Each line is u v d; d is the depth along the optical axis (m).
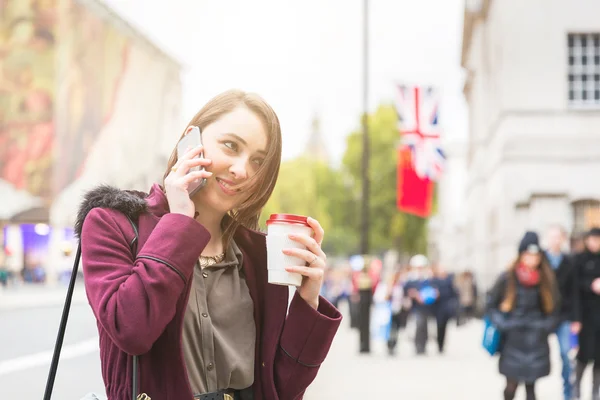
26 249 42.44
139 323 1.72
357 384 10.64
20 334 14.53
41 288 38.59
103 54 45.41
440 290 16.61
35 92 41.06
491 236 33.41
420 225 58.69
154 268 1.75
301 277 1.95
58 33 41.31
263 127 1.94
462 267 57.44
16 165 40.69
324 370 12.73
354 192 67.50
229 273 2.02
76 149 43.19
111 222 1.88
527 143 27.98
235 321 1.98
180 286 1.77
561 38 28.12
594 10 28.03
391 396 9.40
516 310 7.09
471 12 40.12
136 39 48.97
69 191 42.50
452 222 79.62
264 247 2.04
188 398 1.80
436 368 13.24
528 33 28.22
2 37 40.84
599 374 8.51
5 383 8.95
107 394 1.89
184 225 1.79
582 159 27.77
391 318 16.27
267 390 2.00
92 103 44.78
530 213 25.14
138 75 49.81
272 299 2.02
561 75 28.03
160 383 1.82
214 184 1.91
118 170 47.69
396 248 59.03
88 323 16.44
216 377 1.91
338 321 2.04
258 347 2.02
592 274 8.48
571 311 8.33
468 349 18.08
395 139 60.19
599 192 27.67
